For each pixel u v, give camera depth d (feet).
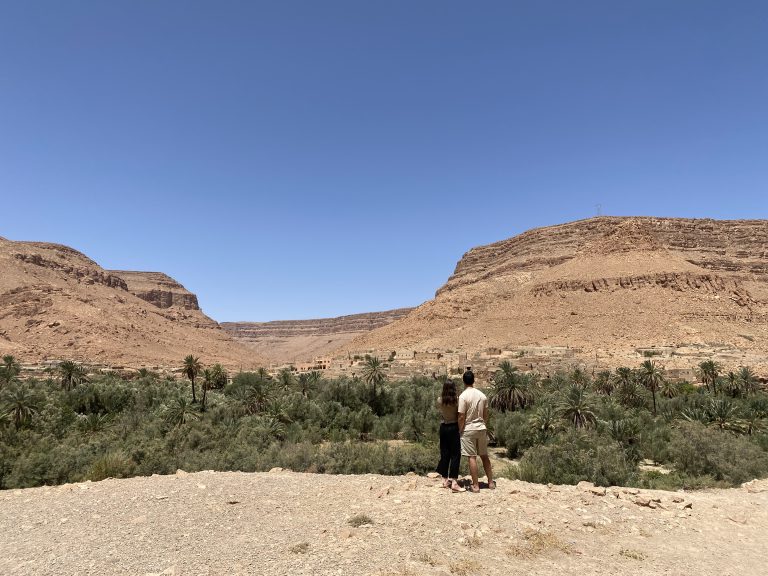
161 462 71.82
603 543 24.88
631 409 149.89
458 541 23.20
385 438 126.52
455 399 31.86
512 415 124.77
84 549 22.43
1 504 30.63
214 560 20.85
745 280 552.00
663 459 84.64
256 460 73.26
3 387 170.71
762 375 192.95
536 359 257.34
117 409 160.76
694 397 161.48
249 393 147.84
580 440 68.33
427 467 66.64
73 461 68.54
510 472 58.29
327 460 68.80
